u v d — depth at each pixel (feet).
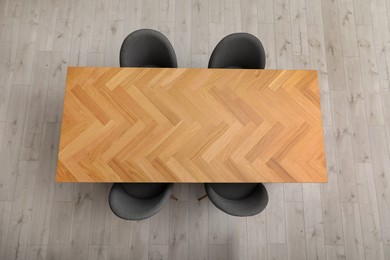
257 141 7.23
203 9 10.47
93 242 8.74
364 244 8.94
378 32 10.55
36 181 9.04
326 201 9.20
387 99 9.98
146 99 7.39
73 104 7.29
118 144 7.14
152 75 7.53
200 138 7.22
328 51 10.32
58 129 9.43
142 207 7.11
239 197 8.01
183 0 10.51
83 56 10.00
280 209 9.11
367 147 9.59
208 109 7.38
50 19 10.22
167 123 7.28
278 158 7.14
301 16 10.55
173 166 7.06
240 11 10.51
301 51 10.28
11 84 9.66
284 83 7.55
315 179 7.06
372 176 9.38
